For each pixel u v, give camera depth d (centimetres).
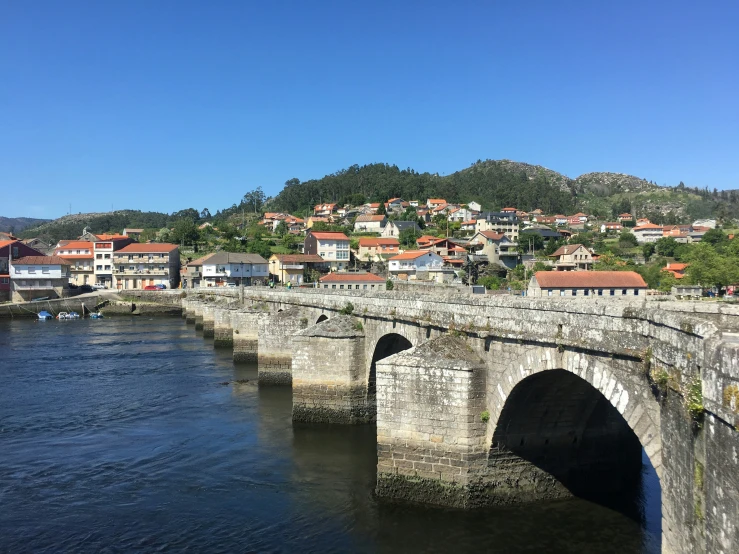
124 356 7319
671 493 1476
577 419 2736
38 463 3459
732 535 1102
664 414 1530
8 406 4772
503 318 2489
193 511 2812
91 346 8225
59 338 9131
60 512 2817
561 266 12619
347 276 11362
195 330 10250
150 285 15212
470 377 2625
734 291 6341
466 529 2536
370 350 4094
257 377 5900
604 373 1886
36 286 13125
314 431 4050
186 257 17362
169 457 3559
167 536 2572
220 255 14738
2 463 3459
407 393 2764
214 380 5816
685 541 1369
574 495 2798
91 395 5153
